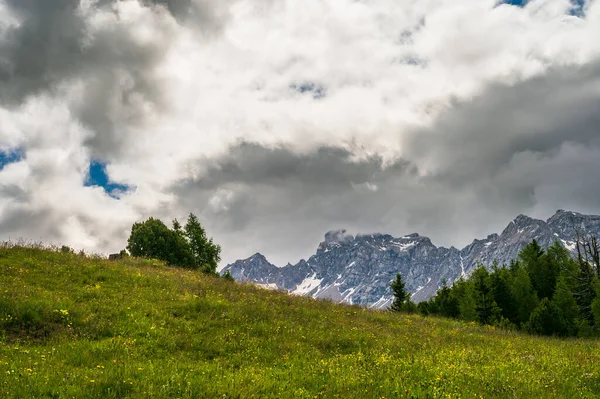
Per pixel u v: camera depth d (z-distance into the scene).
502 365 15.71
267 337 18.06
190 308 20.12
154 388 10.56
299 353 16.44
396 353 17.72
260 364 14.59
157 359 13.89
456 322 33.41
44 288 20.00
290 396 11.02
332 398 11.14
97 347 14.11
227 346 16.28
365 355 16.91
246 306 22.09
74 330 15.91
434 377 13.41
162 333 16.50
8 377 10.33
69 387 10.01
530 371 15.03
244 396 10.55
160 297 21.36
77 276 22.88
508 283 59.31
